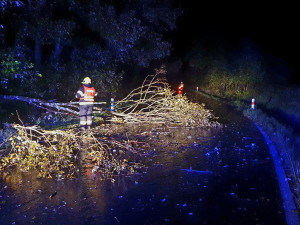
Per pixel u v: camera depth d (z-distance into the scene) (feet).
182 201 16.66
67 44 51.55
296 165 22.40
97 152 24.41
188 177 20.13
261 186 18.71
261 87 84.12
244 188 18.39
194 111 39.29
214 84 87.25
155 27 63.87
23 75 37.76
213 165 22.54
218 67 91.15
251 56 89.86
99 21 49.55
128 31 52.47
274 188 18.42
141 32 55.93
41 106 39.04
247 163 23.08
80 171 21.18
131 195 17.40
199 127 36.86
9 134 28.76
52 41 44.75
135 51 62.03
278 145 28.53
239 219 14.78
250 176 20.38
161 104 44.19
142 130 34.30
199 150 26.50
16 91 37.70
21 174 20.66
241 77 85.40
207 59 95.35
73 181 19.45
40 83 42.75
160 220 14.69
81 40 52.75
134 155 24.90
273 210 15.67
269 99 70.95
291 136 35.50
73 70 49.73
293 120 51.57
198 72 100.22
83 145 27.37
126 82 66.69
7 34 42.04
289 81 93.97
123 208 15.88
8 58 34.50
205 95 74.64
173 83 92.73
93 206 16.10
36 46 45.09
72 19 47.52
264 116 45.34
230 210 15.66
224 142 29.45
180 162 23.20
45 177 20.15
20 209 15.75
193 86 91.66
